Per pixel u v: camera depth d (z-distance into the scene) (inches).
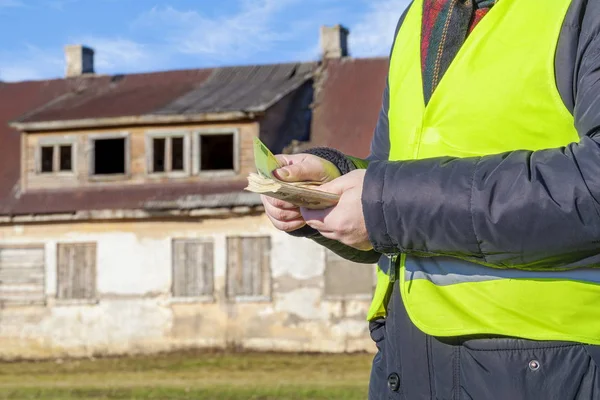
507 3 66.2
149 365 873.5
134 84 1182.3
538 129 63.4
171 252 988.6
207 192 1006.4
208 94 1094.4
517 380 61.6
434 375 66.2
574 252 56.2
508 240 56.8
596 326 60.7
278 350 952.9
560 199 55.2
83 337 1000.9
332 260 950.4
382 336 76.4
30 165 1078.4
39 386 695.1
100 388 666.8
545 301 61.1
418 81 71.3
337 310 943.0
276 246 962.7
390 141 75.1
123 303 995.9
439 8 72.9
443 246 59.3
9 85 1242.0
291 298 954.7
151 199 1015.0
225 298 971.3
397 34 79.5
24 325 1021.2
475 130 65.1
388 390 72.1
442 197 58.4
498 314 62.1
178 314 979.9
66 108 1115.9
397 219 59.7
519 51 64.6
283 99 1066.7
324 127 1069.8
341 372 775.1
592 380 60.7
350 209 61.1
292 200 61.2
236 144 1018.1
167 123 1036.5
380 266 75.7
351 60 1141.7
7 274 1033.5
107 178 1048.8
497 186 57.2
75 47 1244.5
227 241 977.5
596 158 54.9
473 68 66.1
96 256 1011.9
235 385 670.5
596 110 58.2
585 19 62.4
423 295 66.0
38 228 1029.8
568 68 62.6
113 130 1054.4
